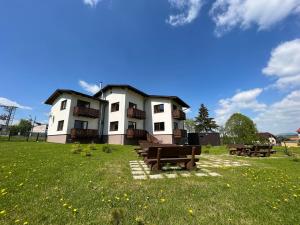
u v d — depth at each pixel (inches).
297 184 188.1
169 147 247.8
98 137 943.7
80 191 154.2
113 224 99.3
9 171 213.3
